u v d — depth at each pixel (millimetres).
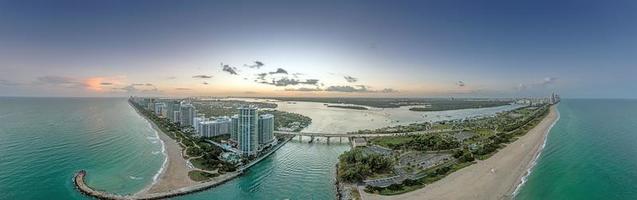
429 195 199000
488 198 195875
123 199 198500
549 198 197000
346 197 199750
